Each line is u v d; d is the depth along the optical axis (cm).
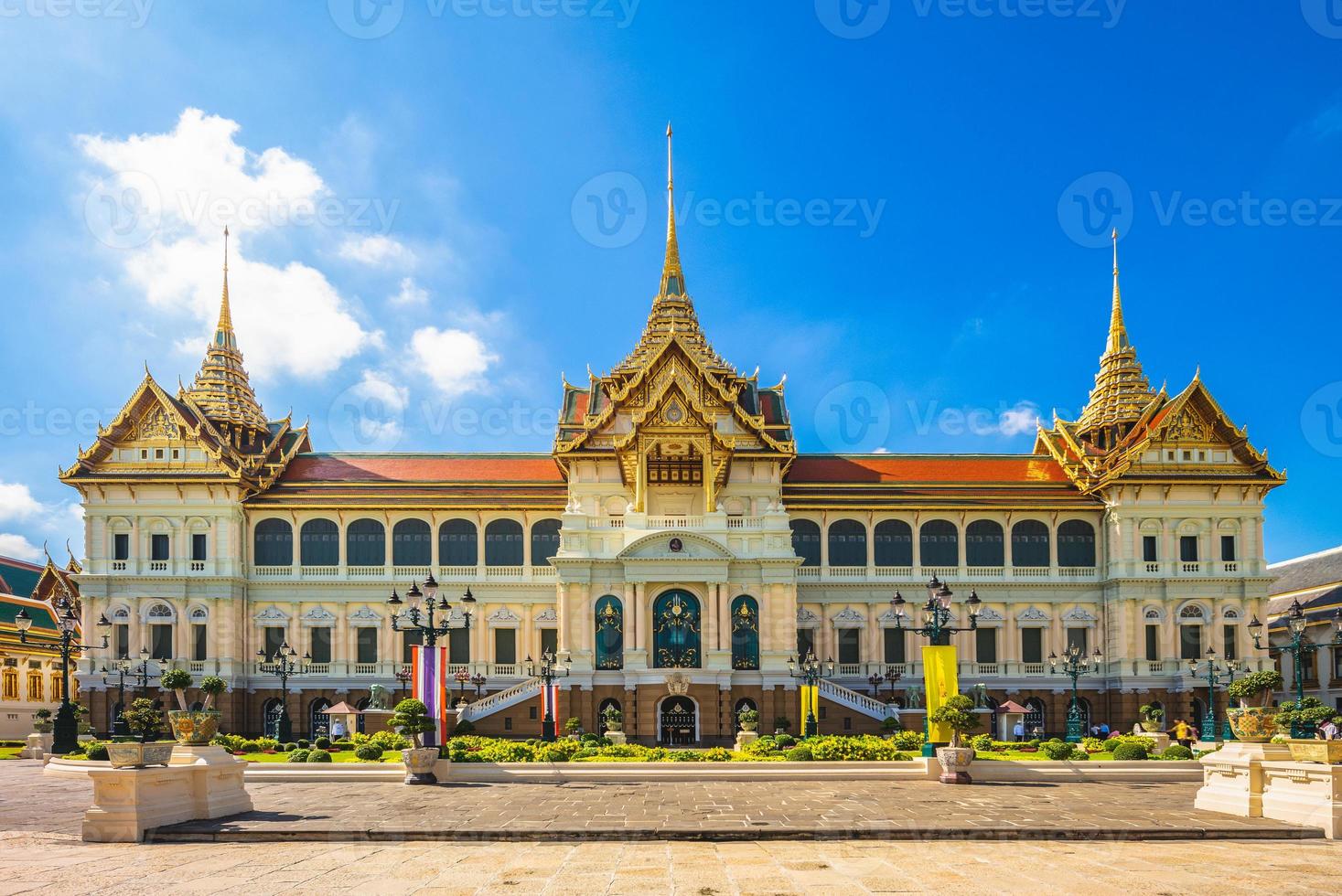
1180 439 8569
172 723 3194
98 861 2481
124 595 8169
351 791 4091
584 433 8425
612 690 7306
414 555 8575
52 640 10319
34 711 9888
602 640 7456
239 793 3291
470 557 8581
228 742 5731
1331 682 9012
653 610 7506
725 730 7206
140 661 8044
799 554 8662
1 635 9644
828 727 7062
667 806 3503
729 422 8625
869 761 4722
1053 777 4528
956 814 3275
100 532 8262
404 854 2600
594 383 9262
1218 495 8469
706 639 7412
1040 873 2322
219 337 9894
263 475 8725
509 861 2491
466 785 4316
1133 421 9250
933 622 4809
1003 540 8725
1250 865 2425
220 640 8100
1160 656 8269
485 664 8325
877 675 7631
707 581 7444
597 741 5984
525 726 7062
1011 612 8588
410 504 8494
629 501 8450
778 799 3734
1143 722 7600
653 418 8050
